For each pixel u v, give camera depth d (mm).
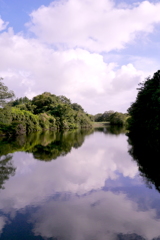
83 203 6887
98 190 8172
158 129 26672
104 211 6301
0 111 34562
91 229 5254
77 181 9305
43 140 27812
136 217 5895
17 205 6777
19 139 28984
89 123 84000
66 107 72562
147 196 7484
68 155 15867
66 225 5473
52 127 62688
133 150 18047
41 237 4910
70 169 11469
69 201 7066
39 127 54344
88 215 6020
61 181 9320
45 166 12242
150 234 5035
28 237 4922
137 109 36281
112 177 9891
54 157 15062
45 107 78125
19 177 9945
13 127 36469
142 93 34938
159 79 31766
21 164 12750
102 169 11453
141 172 10680
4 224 5551
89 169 11469
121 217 5902
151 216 5953
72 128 71812
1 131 34375
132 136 33281
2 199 7293
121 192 7906
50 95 101688
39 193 7871
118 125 100625
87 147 20656
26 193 7852
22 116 46719
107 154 16266
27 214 6129
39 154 16297
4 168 11773
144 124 31875
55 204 6844
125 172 10750
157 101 27312
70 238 4859
